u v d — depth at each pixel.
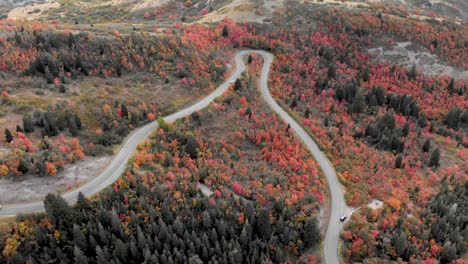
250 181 98.44
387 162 112.00
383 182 103.62
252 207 86.88
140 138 105.94
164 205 81.38
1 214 75.94
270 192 94.12
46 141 92.62
